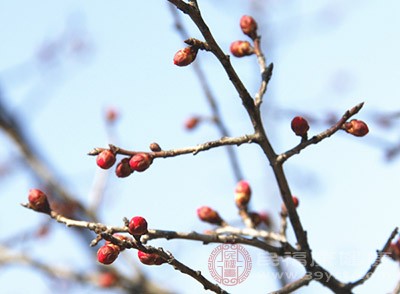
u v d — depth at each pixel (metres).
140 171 4.95
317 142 5.13
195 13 4.65
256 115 5.07
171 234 5.19
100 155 4.98
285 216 5.72
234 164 7.91
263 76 5.39
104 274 10.05
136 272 10.11
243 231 5.77
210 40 4.76
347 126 5.16
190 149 5.01
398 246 5.59
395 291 5.44
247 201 6.14
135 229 4.66
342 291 5.37
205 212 6.07
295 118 5.11
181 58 4.77
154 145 5.05
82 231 10.30
